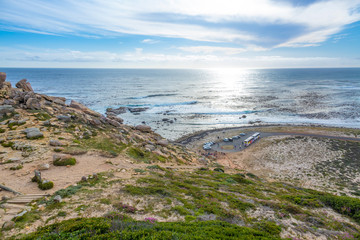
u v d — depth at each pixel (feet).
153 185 59.93
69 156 69.00
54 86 581.12
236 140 198.08
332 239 40.11
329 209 56.70
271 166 137.39
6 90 122.11
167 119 265.95
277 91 523.70
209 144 183.52
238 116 288.10
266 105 354.74
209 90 562.66
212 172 94.63
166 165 96.78
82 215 40.06
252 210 50.78
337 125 238.07
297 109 319.88
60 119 107.76
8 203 42.29
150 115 287.69
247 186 76.28
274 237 37.37
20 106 110.32
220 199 55.47
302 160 143.95
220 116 288.30
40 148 73.10
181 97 438.81
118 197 49.42
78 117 117.91
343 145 168.25
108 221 35.70
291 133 209.56
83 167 67.72
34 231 33.45
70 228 32.07
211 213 46.50
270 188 78.13
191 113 303.07
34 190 49.19
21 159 64.08
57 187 51.93
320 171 125.49
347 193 92.73
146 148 111.34
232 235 35.60
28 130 82.89
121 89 552.00
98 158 78.48
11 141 74.54
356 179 113.60
